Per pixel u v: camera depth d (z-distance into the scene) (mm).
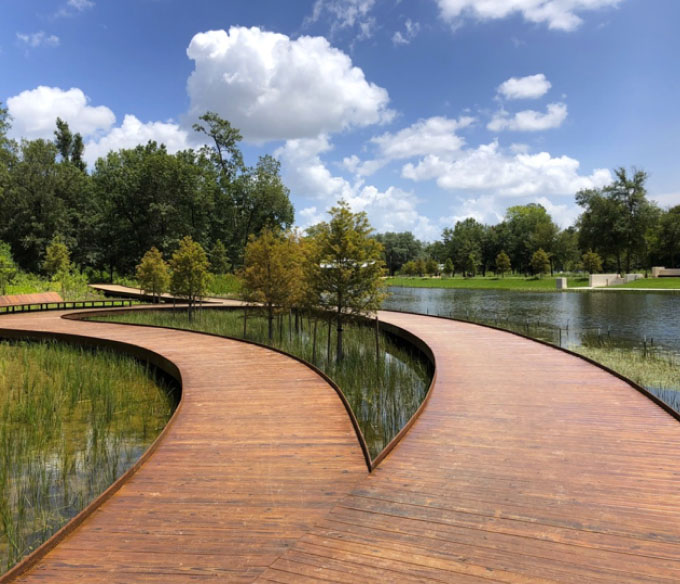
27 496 5227
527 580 2945
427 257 118000
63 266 36844
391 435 7191
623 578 2971
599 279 47344
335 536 3463
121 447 6805
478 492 4188
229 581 3020
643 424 6066
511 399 7316
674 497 4070
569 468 4711
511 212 95250
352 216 13055
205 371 9711
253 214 52625
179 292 21750
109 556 3332
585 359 10281
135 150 53500
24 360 12148
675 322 20828
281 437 5863
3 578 3047
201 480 4609
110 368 11609
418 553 3236
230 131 52281
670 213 60188
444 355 11008
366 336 17359
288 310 16547
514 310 27812
